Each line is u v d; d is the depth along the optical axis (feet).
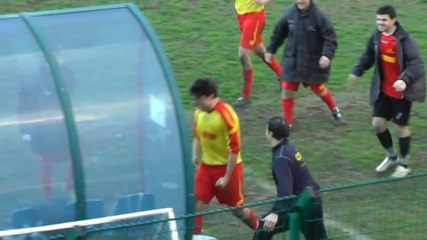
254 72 202.69
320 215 108.88
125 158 118.93
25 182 115.44
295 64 171.94
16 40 119.65
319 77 172.35
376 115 156.56
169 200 121.08
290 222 106.42
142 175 119.65
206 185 134.72
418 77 151.84
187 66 203.41
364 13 235.61
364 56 157.07
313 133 175.01
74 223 114.62
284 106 174.40
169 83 121.60
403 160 157.79
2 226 114.93
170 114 121.29
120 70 120.78
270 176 158.71
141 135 119.75
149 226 105.91
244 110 185.68
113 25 124.26
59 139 115.85
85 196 116.57
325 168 161.48
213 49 212.64
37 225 115.65
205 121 131.54
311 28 169.17
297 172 122.62
